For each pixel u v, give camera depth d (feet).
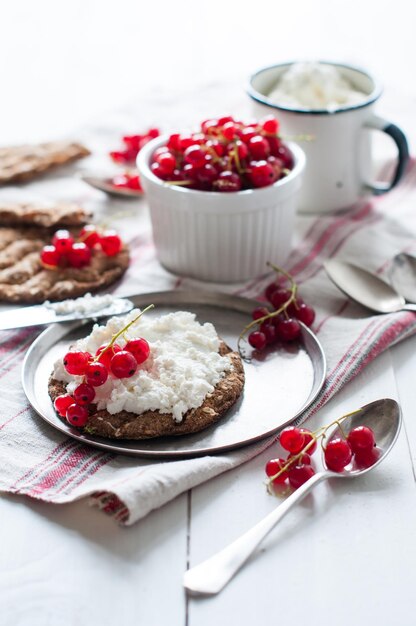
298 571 1.56
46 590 1.53
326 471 1.67
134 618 1.50
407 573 1.56
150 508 1.62
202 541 1.60
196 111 2.88
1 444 1.74
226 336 1.98
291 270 2.23
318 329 2.02
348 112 2.30
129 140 2.58
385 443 1.73
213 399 1.77
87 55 3.98
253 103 2.37
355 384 1.90
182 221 2.12
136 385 1.75
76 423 1.72
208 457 1.69
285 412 1.78
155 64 3.89
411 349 2.00
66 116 3.52
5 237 2.27
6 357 1.95
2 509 1.65
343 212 2.45
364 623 1.50
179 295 2.06
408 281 2.14
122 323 1.85
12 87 3.73
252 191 2.07
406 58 3.75
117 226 2.39
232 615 1.50
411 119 2.82
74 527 1.62
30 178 2.56
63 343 1.96
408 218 2.41
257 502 1.66
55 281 2.15
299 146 2.34
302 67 2.47
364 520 1.63
